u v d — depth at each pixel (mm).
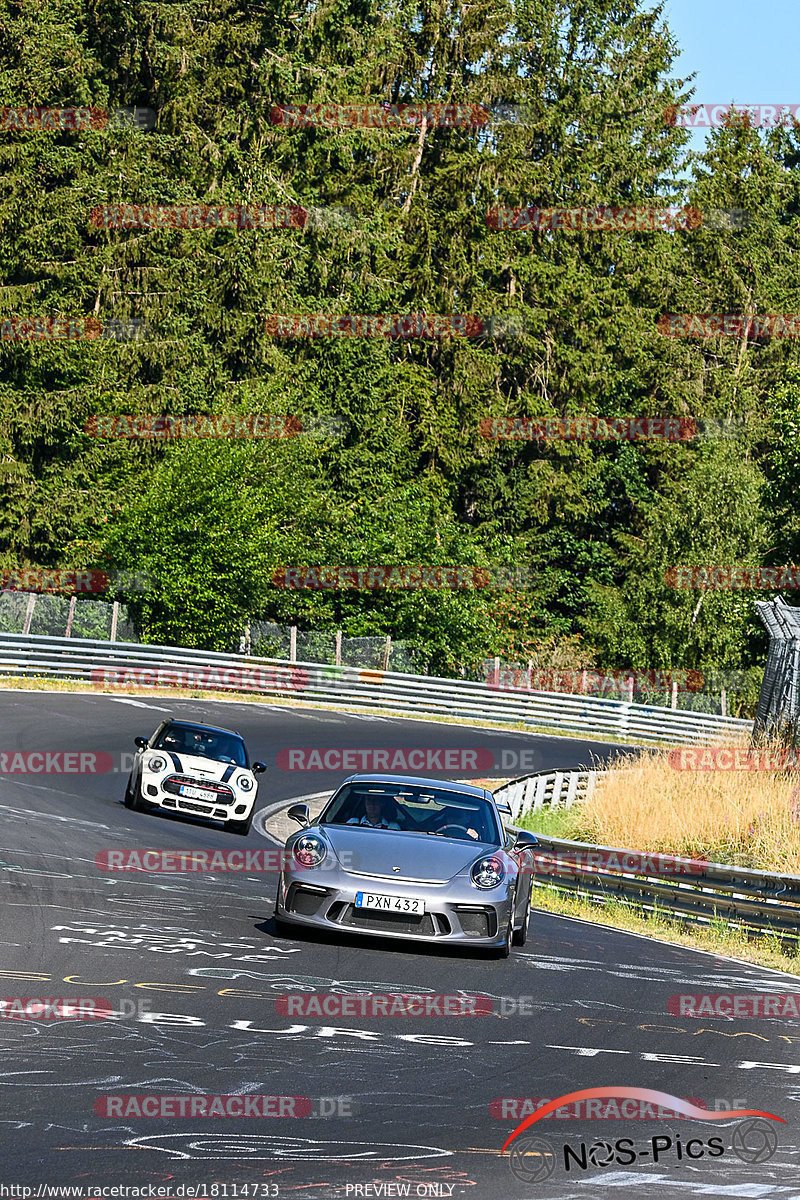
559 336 153250
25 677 88875
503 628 140000
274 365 127438
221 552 105062
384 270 139750
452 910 26594
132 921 27703
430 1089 17203
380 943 28094
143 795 50031
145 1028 19156
